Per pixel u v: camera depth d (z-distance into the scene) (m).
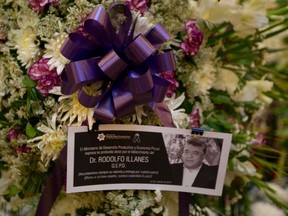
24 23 0.65
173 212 0.71
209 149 0.65
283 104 0.91
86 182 0.62
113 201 0.63
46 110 0.63
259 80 0.87
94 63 0.58
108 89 0.60
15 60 0.66
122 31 0.60
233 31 0.80
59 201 0.68
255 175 0.84
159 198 0.64
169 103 0.67
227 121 0.79
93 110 0.60
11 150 0.70
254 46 0.85
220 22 0.76
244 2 0.77
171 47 0.69
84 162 0.62
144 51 0.58
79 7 0.62
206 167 0.66
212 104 0.78
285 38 0.88
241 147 0.80
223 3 0.74
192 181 0.66
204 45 0.75
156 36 0.61
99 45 0.59
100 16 0.57
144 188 0.65
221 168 0.66
